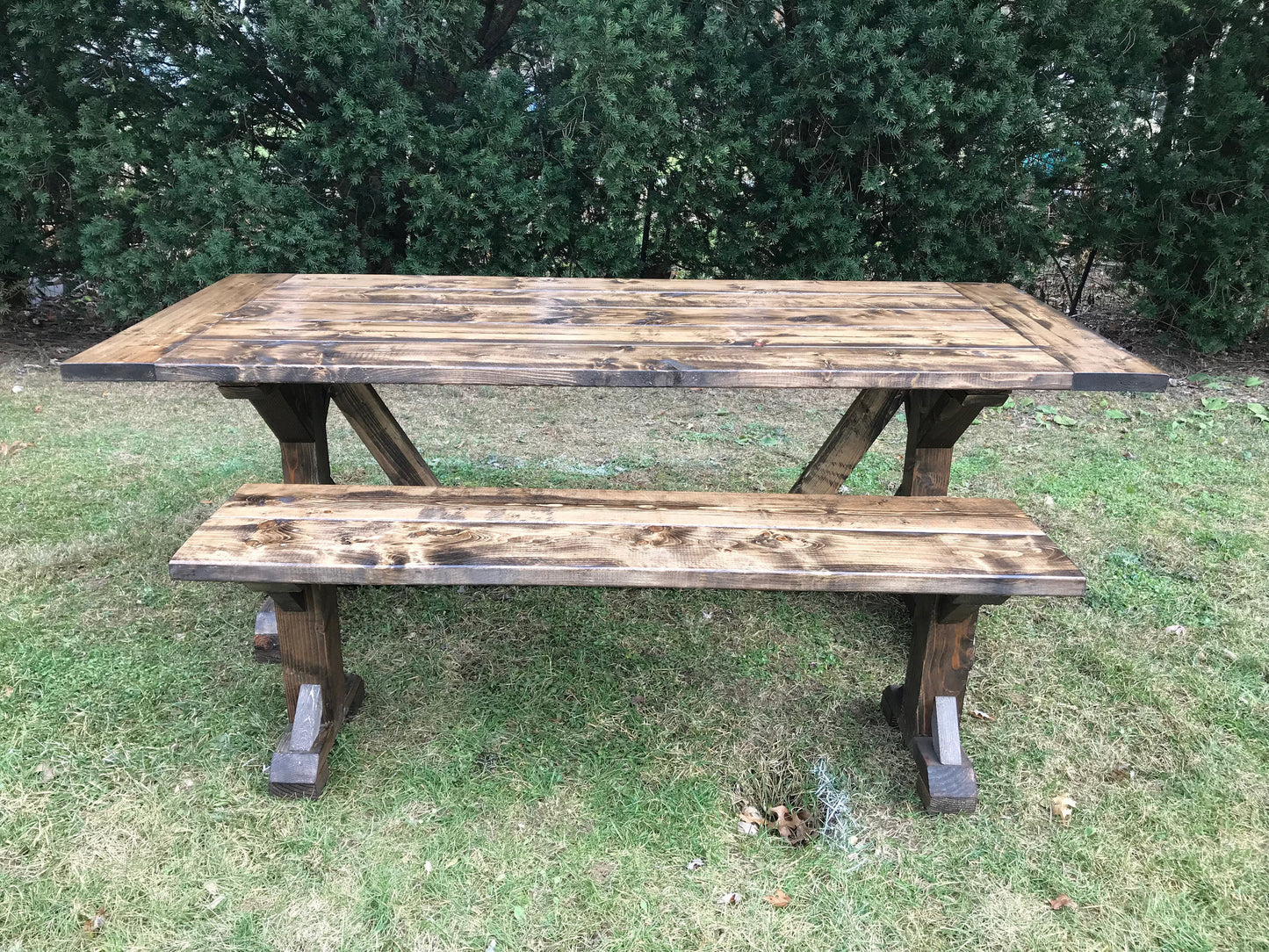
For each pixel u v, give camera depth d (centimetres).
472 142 556
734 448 480
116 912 191
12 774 227
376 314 283
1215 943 190
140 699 258
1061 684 277
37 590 314
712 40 531
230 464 435
